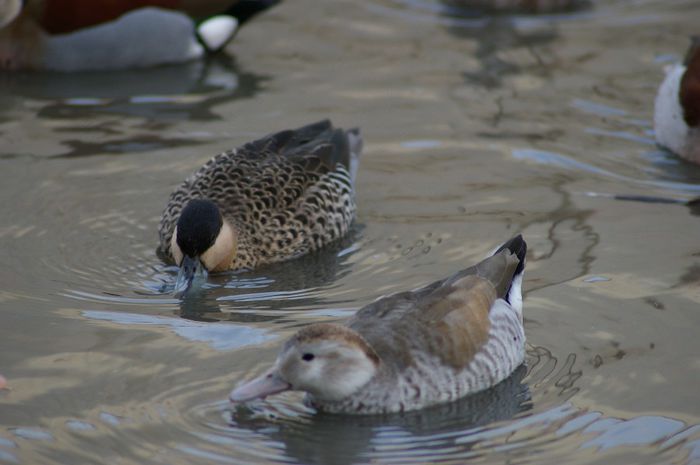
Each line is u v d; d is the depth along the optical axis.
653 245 13.44
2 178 15.17
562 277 12.68
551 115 17.41
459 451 9.57
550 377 10.70
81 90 18.50
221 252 13.04
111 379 10.66
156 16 19.28
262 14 21.78
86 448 9.57
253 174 14.05
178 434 9.78
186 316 11.99
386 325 10.29
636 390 10.48
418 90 18.38
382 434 9.80
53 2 19.00
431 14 21.66
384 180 15.45
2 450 9.52
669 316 11.82
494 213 14.40
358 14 21.72
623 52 19.69
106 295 12.41
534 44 20.12
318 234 13.88
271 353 11.11
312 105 17.88
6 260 13.08
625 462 9.44
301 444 9.65
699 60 16.03
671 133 16.11
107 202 14.62
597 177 15.45
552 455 9.52
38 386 10.54
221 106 17.84
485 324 10.42
